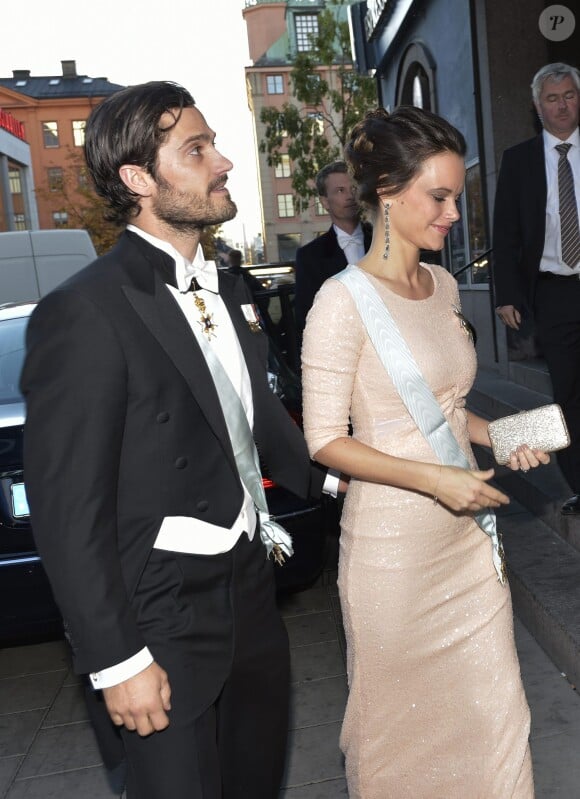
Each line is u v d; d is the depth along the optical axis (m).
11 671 3.91
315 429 1.97
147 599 1.65
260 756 1.87
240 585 1.76
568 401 3.69
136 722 1.55
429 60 10.66
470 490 1.85
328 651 3.73
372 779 2.13
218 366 1.77
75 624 1.51
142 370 1.62
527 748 2.01
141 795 1.66
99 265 1.69
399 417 2.00
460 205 9.78
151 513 1.65
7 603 3.46
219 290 1.90
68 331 1.57
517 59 7.77
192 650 1.67
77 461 1.53
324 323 1.96
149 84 1.73
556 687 3.09
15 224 49.09
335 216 4.31
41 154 61.94
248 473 1.80
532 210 3.64
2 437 3.48
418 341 1.97
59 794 2.88
